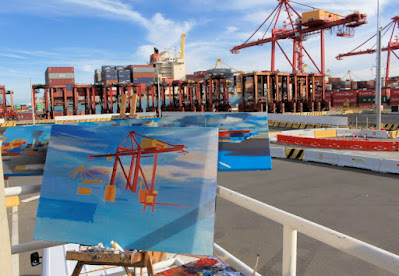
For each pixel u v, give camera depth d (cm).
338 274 519
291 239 171
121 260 177
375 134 2453
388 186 1083
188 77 11788
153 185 189
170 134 193
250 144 256
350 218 777
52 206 199
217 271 223
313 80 6438
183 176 185
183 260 318
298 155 1683
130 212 187
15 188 216
